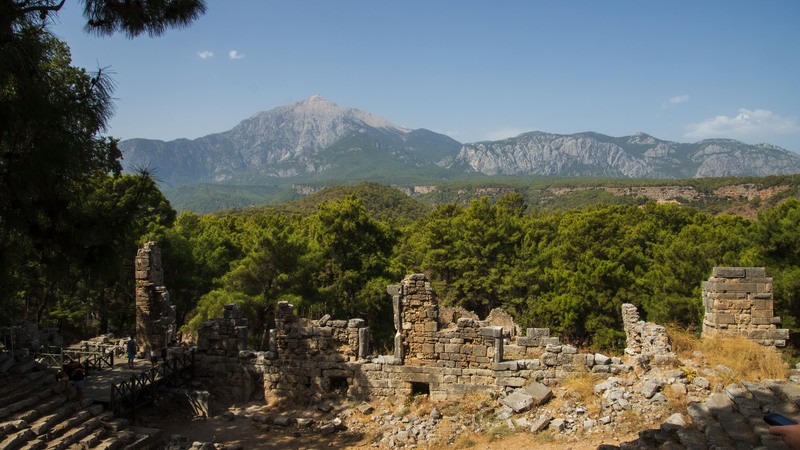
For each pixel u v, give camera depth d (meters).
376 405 19.75
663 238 47.31
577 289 35.34
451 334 19.56
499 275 45.38
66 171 11.45
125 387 18.75
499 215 49.16
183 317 36.53
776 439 10.48
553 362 18.48
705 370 16.25
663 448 12.12
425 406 18.89
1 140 11.10
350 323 20.53
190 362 21.83
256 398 21.33
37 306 32.31
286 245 31.42
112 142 20.94
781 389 13.42
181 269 35.72
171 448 15.85
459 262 46.75
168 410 19.70
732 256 31.67
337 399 20.23
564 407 16.58
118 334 37.34
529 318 39.53
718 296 17.86
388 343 36.81
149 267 23.89
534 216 69.00
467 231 47.25
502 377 18.81
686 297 31.53
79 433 14.96
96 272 13.09
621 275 35.47
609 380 17.23
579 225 43.81
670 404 15.08
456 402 18.81
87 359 20.20
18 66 10.98
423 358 19.77
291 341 20.98
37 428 14.33
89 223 12.69
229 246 41.28
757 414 12.27
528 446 14.91
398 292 20.02
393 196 132.25
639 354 17.84
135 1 13.40
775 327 17.47
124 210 13.24
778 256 27.73
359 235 40.31
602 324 34.66
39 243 12.75
